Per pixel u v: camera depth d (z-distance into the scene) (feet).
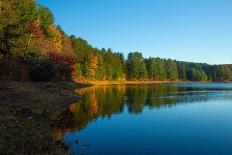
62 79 279.49
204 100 167.94
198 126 84.79
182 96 197.47
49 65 226.38
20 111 83.51
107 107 126.41
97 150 57.26
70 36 427.33
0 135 53.42
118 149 58.49
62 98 142.51
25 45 187.32
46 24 276.82
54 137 62.23
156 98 178.19
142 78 573.74
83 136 68.28
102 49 522.88
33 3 202.90
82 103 134.82
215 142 65.72
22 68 182.09
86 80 407.64
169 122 90.89
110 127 80.74
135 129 78.79
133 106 132.67
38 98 123.44
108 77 488.85
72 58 284.82
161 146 61.67
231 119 98.07
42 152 49.16
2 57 161.68
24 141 53.36
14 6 160.86
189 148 60.59
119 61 524.93
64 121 85.10
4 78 163.32
